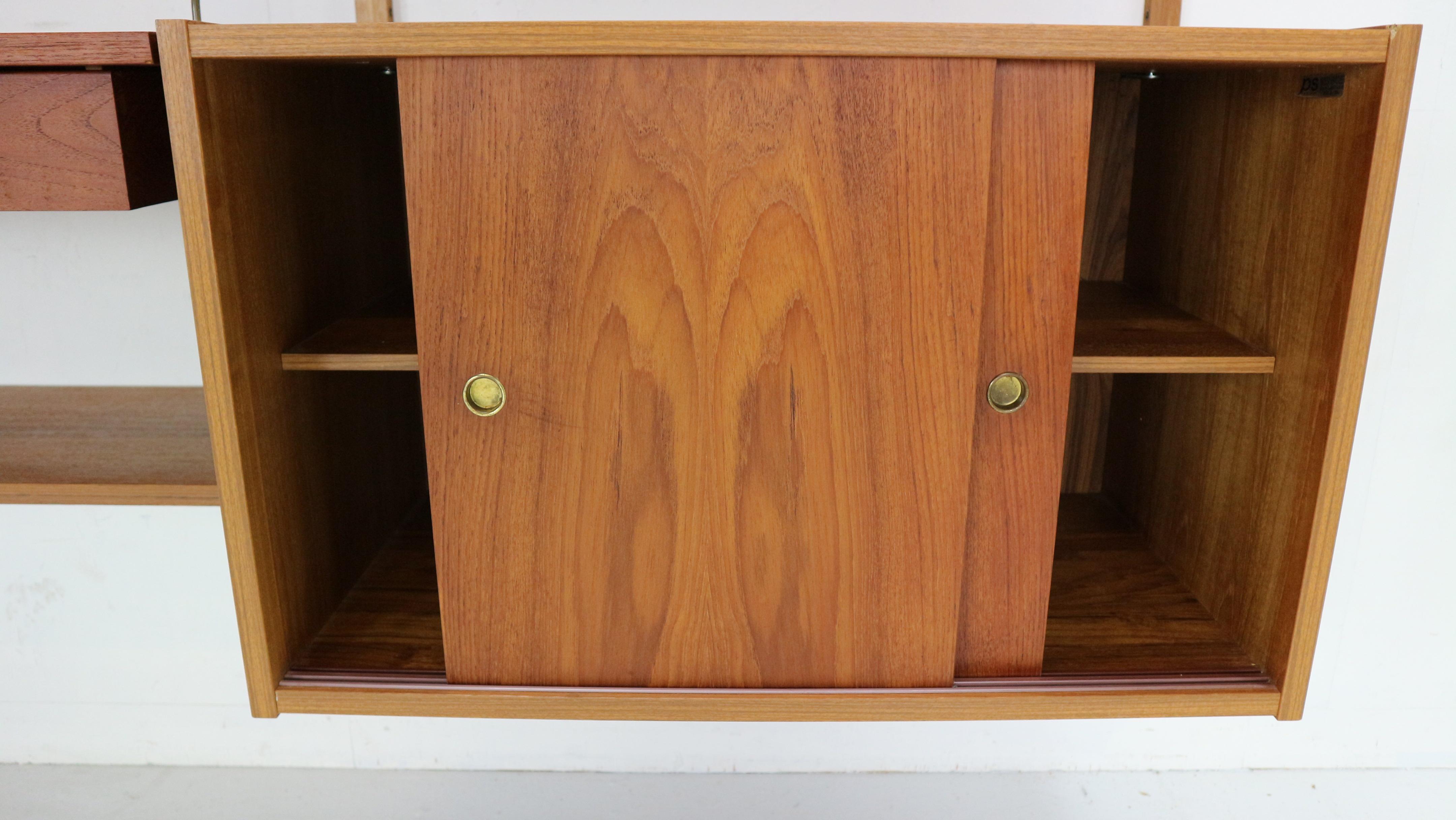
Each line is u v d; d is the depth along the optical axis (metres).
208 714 1.46
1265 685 0.81
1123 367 0.78
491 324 0.72
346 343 0.82
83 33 0.74
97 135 0.78
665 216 0.70
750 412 0.74
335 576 0.92
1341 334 0.71
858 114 0.68
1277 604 0.80
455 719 1.47
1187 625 0.90
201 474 0.87
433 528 0.77
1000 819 1.39
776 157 0.69
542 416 0.74
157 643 1.43
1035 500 0.77
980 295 0.72
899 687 0.80
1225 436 0.89
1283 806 1.42
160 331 1.18
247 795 1.42
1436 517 1.37
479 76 0.68
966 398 0.74
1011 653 0.81
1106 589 0.97
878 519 0.76
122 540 1.38
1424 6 1.15
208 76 0.68
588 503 0.76
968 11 1.10
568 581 0.78
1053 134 0.70
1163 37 0.67
